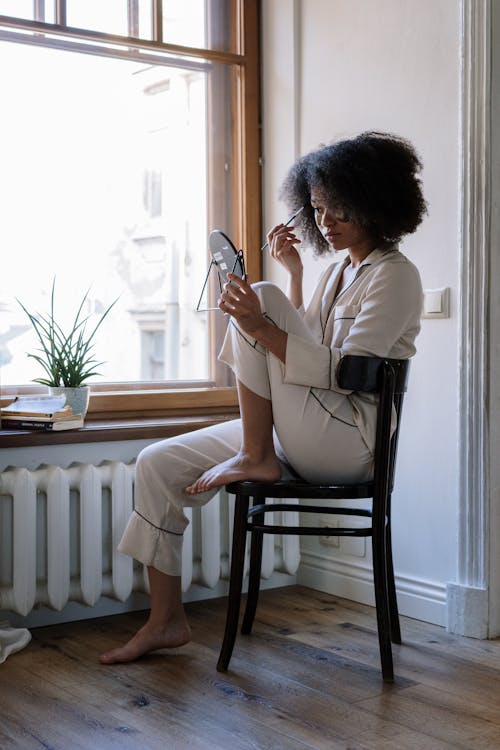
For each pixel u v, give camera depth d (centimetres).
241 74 334
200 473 242
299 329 228
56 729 197
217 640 261
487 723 201
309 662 242
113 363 312
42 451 274
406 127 284
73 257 304
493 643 259
